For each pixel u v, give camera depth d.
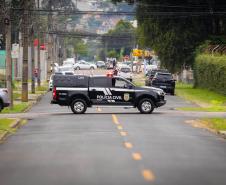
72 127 51.62
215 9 131.88
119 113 67.75
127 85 67.00
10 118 61.22
